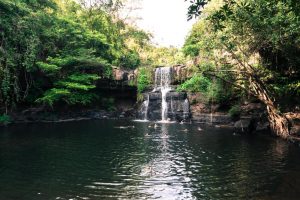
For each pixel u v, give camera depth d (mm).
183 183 14258
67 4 49625
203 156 19281
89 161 17797
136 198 12391
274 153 20156
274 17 19156
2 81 31062
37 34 35500
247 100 32062
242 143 23453
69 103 37875
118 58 49375
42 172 15570
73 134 26609
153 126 32625
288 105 26391
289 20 19016
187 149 21234
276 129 26141
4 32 31938
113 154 19547
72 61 38031
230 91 33156
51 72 36938
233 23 21734
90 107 41250
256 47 23969
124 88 43375
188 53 48875
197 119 36375
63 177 14867
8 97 32031
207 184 14141
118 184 14008
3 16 31938
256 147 22016
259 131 28828
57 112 37688
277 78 26562
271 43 23719
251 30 21797
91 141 23594
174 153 20000
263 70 26844
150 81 43312
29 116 35188
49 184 13844
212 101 35406
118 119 39625
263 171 16109
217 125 33531
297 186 13836
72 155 19125
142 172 15852
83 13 50750
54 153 19516
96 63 39844
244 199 12367
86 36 43188
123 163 17484
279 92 25938
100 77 40688
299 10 10000
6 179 14391
